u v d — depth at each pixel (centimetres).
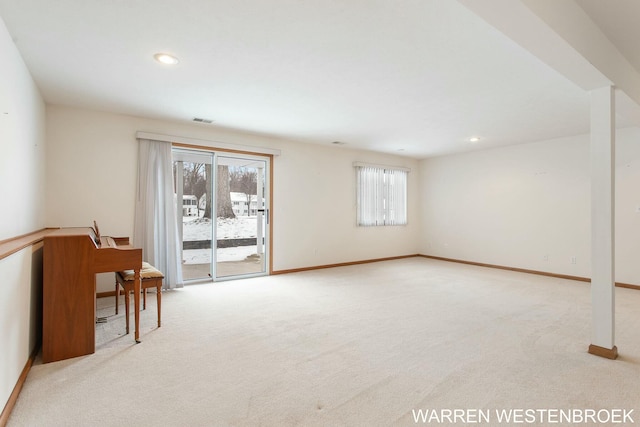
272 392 198
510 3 146
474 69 277
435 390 200
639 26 217
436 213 725
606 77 229
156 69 279
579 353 252
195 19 206
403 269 600
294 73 287
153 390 199
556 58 202
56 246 236
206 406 183
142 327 301
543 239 552
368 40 231
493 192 620
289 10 197
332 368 228
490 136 523
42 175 343
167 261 437
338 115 411
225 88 321
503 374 220
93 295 249
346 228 639
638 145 457
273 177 543
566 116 411
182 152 480
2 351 169
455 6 191
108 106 377
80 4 191
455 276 539
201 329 298
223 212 544
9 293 181
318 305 375
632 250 463
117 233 407
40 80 302
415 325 312
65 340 238
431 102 360
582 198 509
